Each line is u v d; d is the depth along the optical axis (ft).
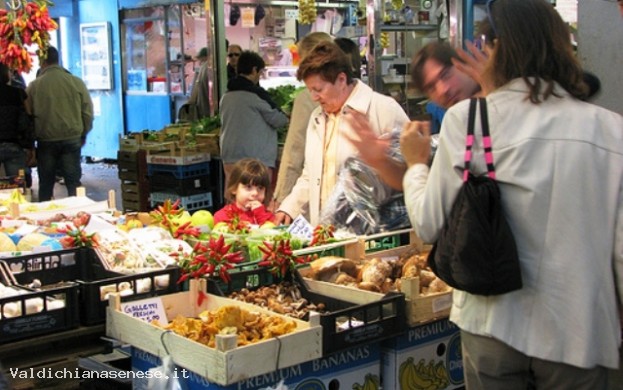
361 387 9.89
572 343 7.50
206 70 31.58
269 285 11.19
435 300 10.28
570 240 7.48
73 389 10.09
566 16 16.89
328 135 13.74
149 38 45.55
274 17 38.55
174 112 44.73
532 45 7.68
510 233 7.44
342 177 13.03
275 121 24.32
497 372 7.82
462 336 8.11
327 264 11.26
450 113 7.85
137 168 28.25
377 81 24.43
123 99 48.01
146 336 9.30
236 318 9.11
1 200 16.51
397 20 25.05
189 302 10.43
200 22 42.50
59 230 12.91
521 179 7.50
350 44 17.29
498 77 7.88
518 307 7.66
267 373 8.81
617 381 10.50
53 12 47.14
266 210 14.75
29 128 27.37
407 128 8.40
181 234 12.94
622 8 11.03
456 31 24.18
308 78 13.29
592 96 11.01
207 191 27.20
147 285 10.62
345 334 9.34
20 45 18.15
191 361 8.71
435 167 7.86
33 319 9.68
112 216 14.75
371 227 12.75
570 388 7.69
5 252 11.60
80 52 50.14
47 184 30.40
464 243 7.41
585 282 7.47
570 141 7.55
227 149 24.27
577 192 7.49
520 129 7.61
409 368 10.32
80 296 10.14
